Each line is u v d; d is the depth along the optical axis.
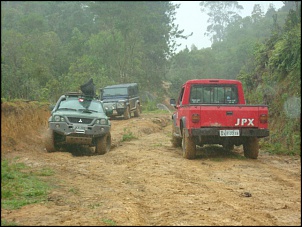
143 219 5.10
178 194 6.46
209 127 9.75
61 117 11.35
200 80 11.19
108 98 25.62
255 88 19.55
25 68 19.53
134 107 26.98
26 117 14.14
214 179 7.76
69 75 29.48
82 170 8.62
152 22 26.61
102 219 4.97
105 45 35.47
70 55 30.95
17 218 5.02
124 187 6.96
